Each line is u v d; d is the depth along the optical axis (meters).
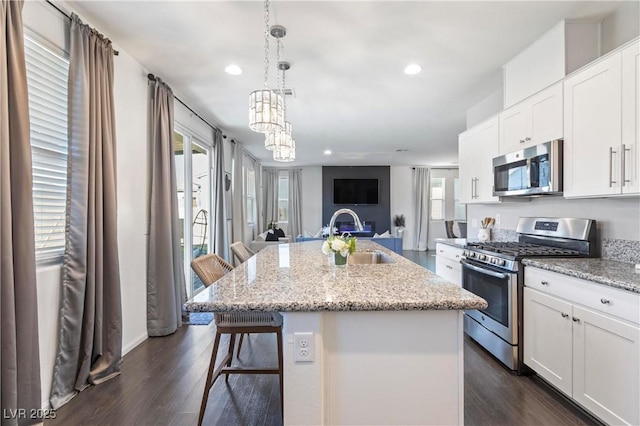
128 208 2.90
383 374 1.37
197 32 2.55
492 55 2.95
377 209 10.08
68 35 2.23
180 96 3.93
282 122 2.37
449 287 1.53
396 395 1.37
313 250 3.04
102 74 2.39
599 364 1.74
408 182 10.22
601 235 2.37
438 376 1.37
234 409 2.01
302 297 1.36
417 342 1.38
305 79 3.45
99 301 2.31
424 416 1.38
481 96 3.97
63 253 2.20
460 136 4.02
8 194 1.61
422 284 1.59
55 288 2.11
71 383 2.14
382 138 6.30
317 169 10.16
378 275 1.82
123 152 2.83
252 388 2.26
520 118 2.82
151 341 3.09
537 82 2.72
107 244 2.40
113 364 2.42
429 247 10.21
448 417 1.38
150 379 2.36
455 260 3.40
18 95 1.69
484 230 3.67
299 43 2.71
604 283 1.70
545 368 2.15
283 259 2.44
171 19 2.38
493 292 2.65
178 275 3.46
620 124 1.89
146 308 3.18
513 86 3.02
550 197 2.90
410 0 2.17
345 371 1.37
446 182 10.34
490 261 2.67
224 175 5.59
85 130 2.21
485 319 2.77
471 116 4.41
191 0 2.17
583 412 1.96
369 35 2.59
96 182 2.30
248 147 7.09
